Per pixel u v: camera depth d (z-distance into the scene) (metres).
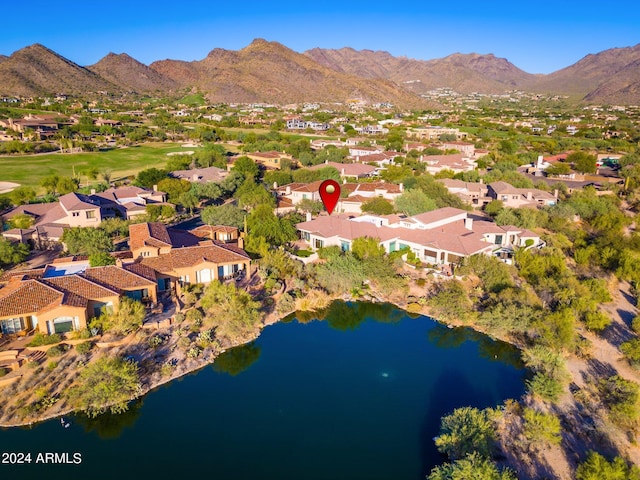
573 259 76.75
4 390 42.81
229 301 56.50
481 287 64.94
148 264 61.19
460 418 38.62
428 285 67.06
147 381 46.00
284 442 39.78
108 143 196.88
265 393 46.25
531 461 36.09
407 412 43.56
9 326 49.12
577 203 99.94
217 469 36.84
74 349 48.31
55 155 168.12
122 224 83.50
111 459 37.72
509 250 76.12
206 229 78.44
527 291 61.81
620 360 49.31
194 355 49.53
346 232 76.94
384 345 55.09
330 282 65.50
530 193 107.88
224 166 145.62
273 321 59.28
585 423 40.12
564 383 45.25
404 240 76.44
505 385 47.03
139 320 51.53
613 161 173.38
